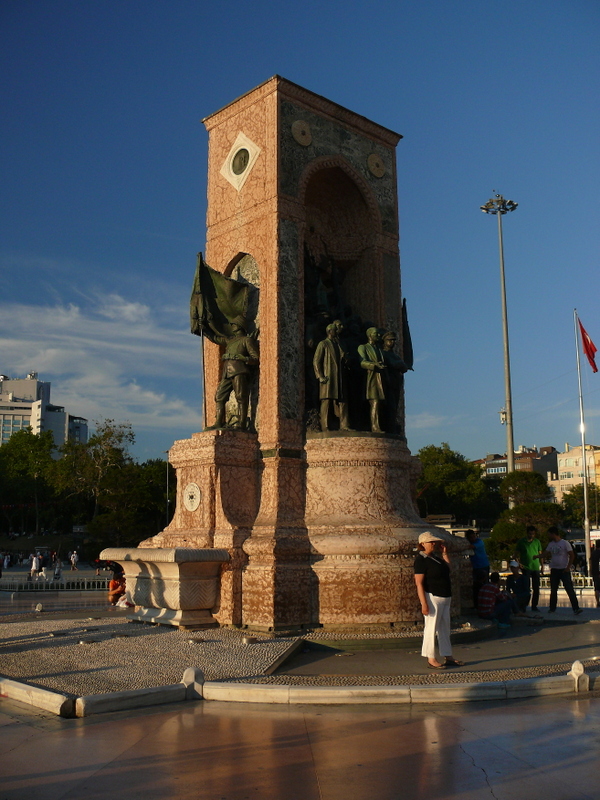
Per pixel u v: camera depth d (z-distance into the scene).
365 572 13.81
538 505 41.44
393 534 14.32
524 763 6.67
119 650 11.63
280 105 16.44
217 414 16.23
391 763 6.68
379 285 17.86
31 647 11.95
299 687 8.99
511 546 39.59
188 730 7.78
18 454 101.88
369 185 18.03
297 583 13.81
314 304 16.80
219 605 14.27
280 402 15.27
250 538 14.36
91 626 14.32
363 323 17.52
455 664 11.04
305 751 7.04
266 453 15.25
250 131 16.98
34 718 8.34
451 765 6.62
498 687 9.14
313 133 17.00
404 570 13.98
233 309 16.80
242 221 16.84
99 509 85.31
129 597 15.47
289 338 15.66
